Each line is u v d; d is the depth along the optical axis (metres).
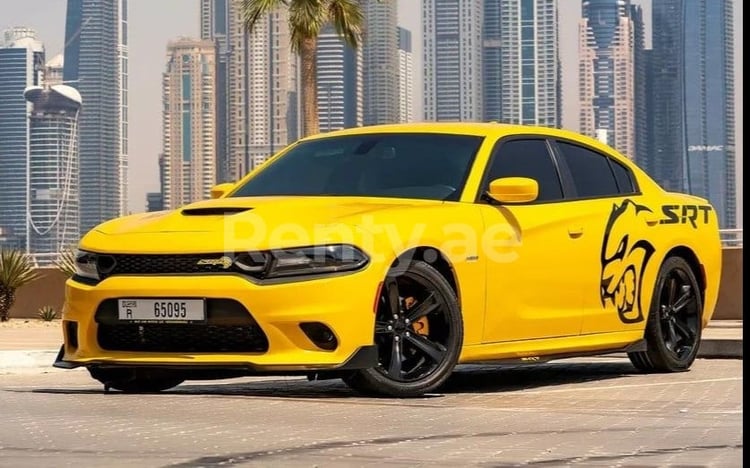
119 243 7.61
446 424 6.31
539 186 8.69
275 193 8.45
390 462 5.08
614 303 9.08
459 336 7.84
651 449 5.47
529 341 8.40
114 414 6.66
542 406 7.26
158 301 7.41
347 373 7.51
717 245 10.22
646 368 9.73
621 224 9.15
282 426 6.17
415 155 8.48
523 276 8.30
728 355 11.62
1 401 7.34
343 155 8.64
